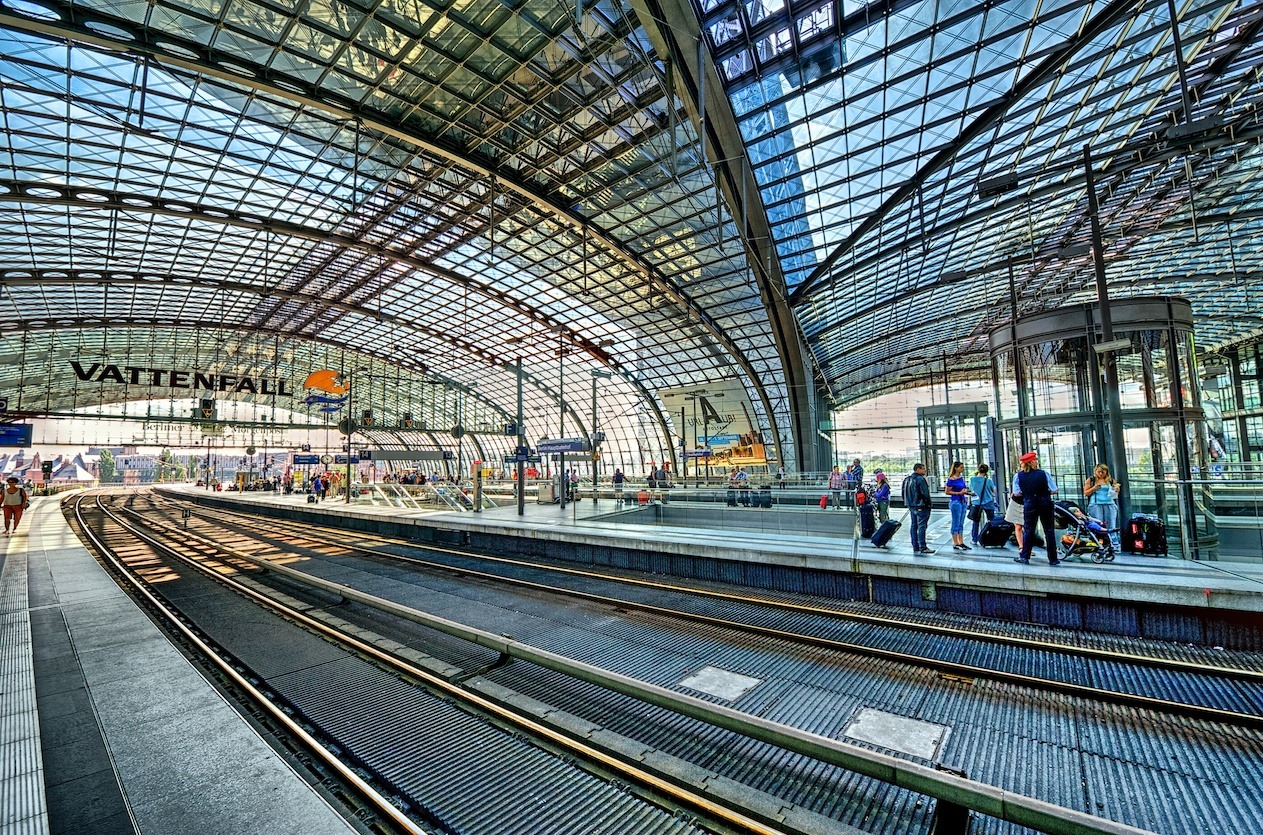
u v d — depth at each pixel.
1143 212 30.17
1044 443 11.52
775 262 27.67
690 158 21.67
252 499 38.38
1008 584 8.36
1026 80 17.66
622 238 29.27
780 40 16.39
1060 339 11.14
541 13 15.58
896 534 12.95
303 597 11.01
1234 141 20.91
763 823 3.79
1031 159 24.09
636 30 15.50
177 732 4.51
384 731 5.20
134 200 25.17
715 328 37.91
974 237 31.89
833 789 4.25
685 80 16.62
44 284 31.77
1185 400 9.98
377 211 27.78
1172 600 7.20
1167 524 9.52
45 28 13.62
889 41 16.38
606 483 29.03
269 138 21.45
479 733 5.15
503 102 19.36
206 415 33.84
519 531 16.62
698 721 5.45
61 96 17.86
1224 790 4.10
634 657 7.29
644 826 3.78
